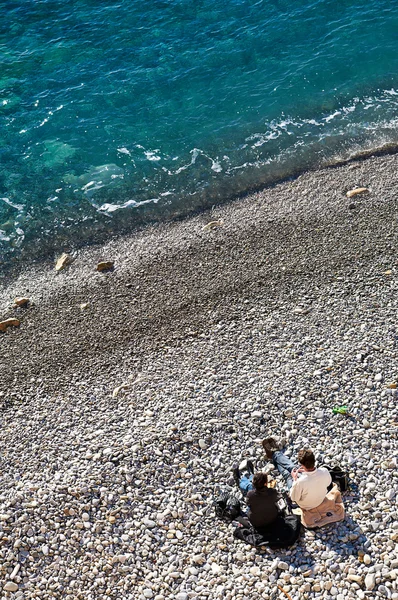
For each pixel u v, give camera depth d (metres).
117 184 22.58
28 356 16.45
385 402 12.82
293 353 14.58
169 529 11.27
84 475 12.24
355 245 18.12
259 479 10.53
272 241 18.91
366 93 25.17
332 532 10.76
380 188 20.39
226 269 18.14
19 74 26.97
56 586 10.63
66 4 30.22
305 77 25.92
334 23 28.06
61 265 19.53
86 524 11.42
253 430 12.72
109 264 19.14
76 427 13.79
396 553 10.25
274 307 16.41
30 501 11.88
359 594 9.80
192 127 24.48
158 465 12.27
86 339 16.66
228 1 29.69
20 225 21.33
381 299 15.91
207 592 10.23
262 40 27.61
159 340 16.16
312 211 19.88
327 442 12.29
